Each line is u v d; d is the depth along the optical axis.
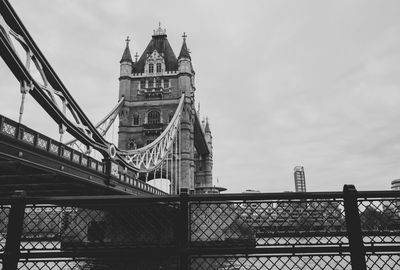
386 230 3.60
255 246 3.67
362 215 3.65
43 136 17.50
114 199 3.78
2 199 3.75
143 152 42.06
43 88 17.86
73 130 21.05
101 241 3.74
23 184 21.98
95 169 23.39
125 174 29.38
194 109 73.25
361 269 3.50
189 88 69.06
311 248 3.65
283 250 3.65
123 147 66.31
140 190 33.31
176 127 59.53
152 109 68.81
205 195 3.78
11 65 15.36
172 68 72.12
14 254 3.64
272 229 3.71
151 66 72.25
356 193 3.67
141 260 3.71
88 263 3.73
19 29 15.90
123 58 71.56
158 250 3.66
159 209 3.80
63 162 19.23
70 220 3.82
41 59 17.92
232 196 3.78
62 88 20.06
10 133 14.90
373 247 3.55
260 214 3.74
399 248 3.54
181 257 3.65
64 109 20.38
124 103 68.75
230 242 3.70
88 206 3.81
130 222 3.79
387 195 3.65
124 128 67.44
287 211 3.75
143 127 66.88
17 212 3.74
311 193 3.72
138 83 70.69
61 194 25.92
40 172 18.48
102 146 25.09
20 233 3.71
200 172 96.88
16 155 15.26
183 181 63.53
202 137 83.69
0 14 14.88
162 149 51.66
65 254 3.70
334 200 3.74
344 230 3.66
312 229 3.67
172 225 3.76
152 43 76.69
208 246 3.69
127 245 3.72
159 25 79.00
